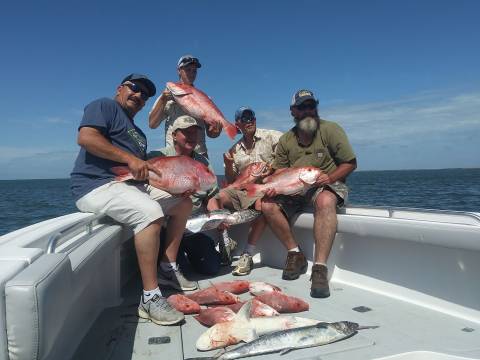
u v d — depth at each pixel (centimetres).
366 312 306
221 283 364
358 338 255
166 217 378
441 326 276
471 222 299
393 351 238
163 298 297
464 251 292
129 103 347
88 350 250
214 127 459
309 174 395
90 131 309
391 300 331
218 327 256
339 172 406
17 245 204
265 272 432
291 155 450
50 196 4747
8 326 145
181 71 521
